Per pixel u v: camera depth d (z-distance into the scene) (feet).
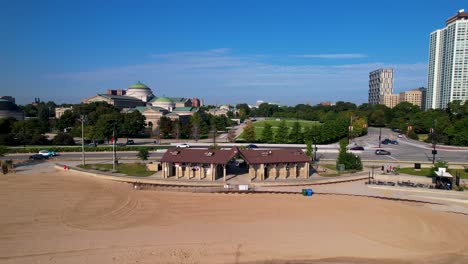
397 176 245.65
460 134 422.82
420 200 199.93
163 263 123.75
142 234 147.33
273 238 145.59
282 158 241.76
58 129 549.13
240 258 128.26
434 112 614.34
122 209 178.70
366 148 403.54
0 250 131.13
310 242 142.20
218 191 209.05
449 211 183.01
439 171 230.68
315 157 318.65
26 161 303.07
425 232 154.40
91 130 411.95
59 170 266.57
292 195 207.62
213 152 240.32
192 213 174.40
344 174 256.73
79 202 188.65
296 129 435.12
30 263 122.21
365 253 133.59
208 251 132.87
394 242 143.74
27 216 166.50
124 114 517.14
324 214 175.83
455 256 132.46
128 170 260.01
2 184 222.69
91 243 137.90
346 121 526.98
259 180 231.30
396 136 557.74
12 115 610.24
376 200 200.23
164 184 226.58
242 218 168.55
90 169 261.85
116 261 124.47
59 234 146.20
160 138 504.02
